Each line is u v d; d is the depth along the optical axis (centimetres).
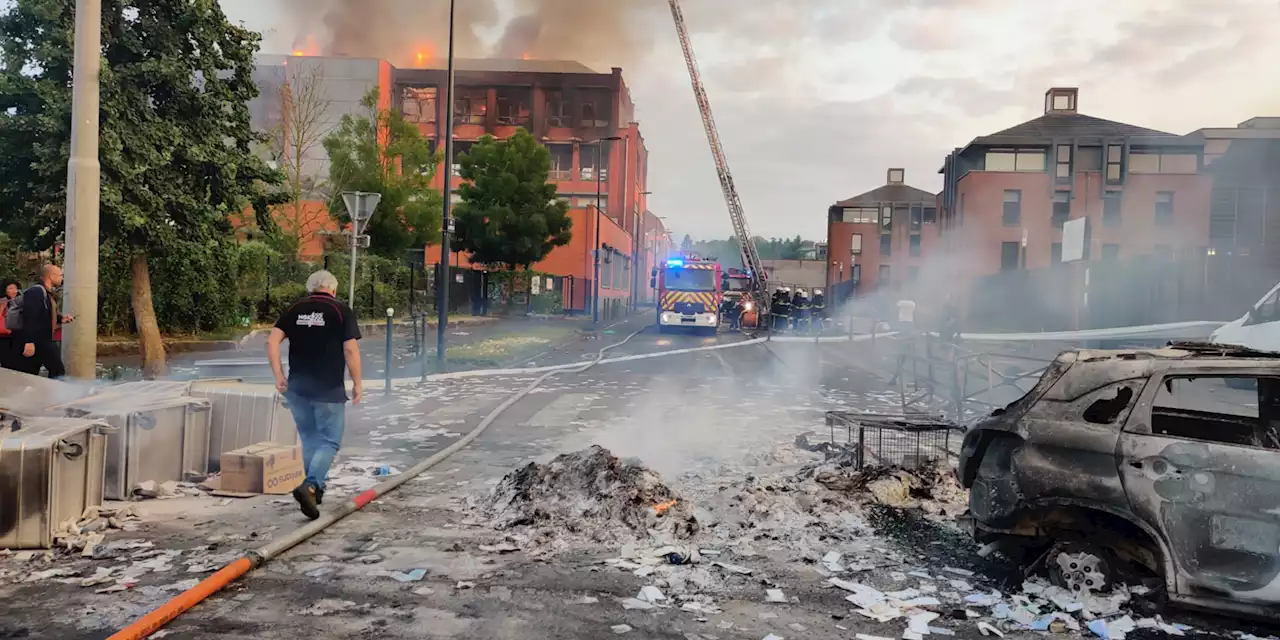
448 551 554
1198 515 441
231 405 763
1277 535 429
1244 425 582
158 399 704
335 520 616
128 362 1499
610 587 492
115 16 1215
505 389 1468
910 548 578
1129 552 473
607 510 611
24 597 452
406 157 3625
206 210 1281
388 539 579
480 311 4066
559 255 5506
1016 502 484
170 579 485
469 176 4606
